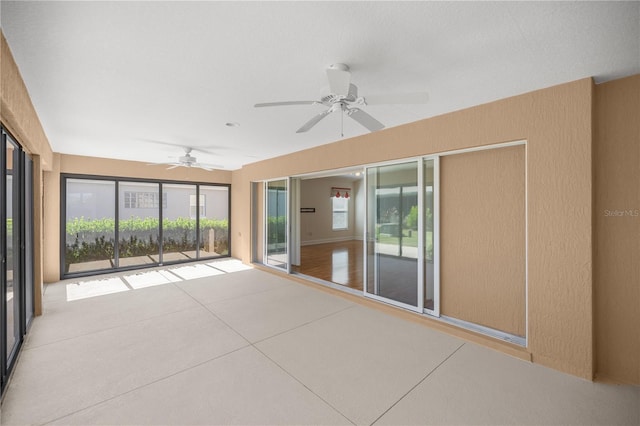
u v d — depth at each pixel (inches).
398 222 142.9
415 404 76.7
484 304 115.6
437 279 127.6
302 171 192.9
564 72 83.6
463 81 89.6
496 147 110.2
